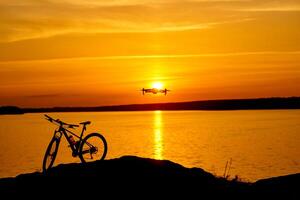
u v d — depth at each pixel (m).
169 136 149.38
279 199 14.02
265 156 93.94
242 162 85.12
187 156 96.00
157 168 15.76
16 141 137.88
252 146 114.06
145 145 120.62
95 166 15.84
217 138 138.50
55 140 17.53
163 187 14.48
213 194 14.43
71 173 15.37
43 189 14.39
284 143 120.38
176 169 16.00
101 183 14.55
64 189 14.27
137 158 16.50
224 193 14.59
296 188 14.81
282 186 15.10
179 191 14.30
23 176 15.67
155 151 106.12
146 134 159.88
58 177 15.13
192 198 13.98
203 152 103.25
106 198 13.62
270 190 14.81
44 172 15.87
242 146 114.56
